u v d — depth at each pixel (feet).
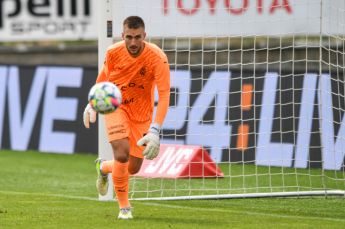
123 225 81.15
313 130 136.77
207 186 123.54
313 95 135.85
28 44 214.28
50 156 166.81
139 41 80.53
